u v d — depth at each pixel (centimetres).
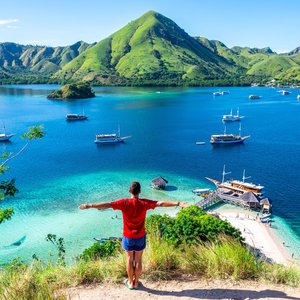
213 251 903
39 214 5519
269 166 8575
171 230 2953
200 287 775
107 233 4856
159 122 15725
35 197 6303
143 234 757
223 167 8519
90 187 6900
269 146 10800
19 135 12750
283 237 4838
